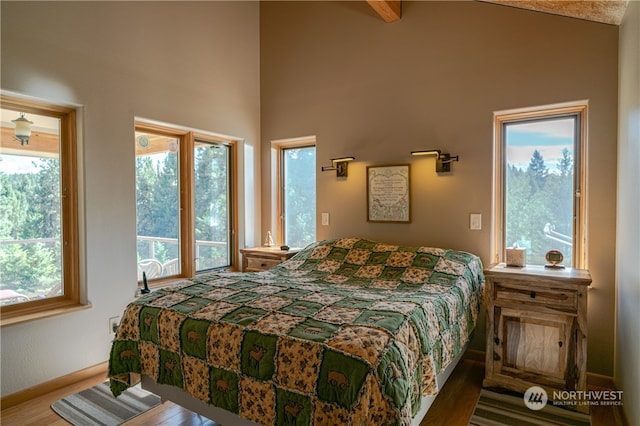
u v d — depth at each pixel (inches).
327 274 112.0
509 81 110.1
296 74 152.8
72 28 103.2
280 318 69.2
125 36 116.0
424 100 124.0
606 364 97.5
